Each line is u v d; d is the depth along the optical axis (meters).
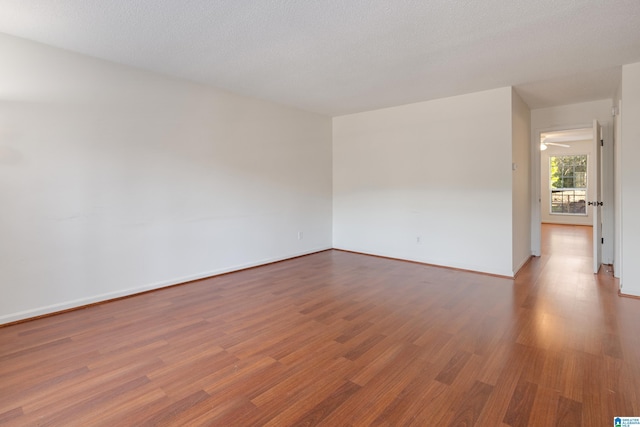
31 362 2.26
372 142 5.62
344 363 2.24
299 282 4.14
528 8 2.40
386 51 3.16
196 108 4.13
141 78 3.64
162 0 2.30
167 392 1.94
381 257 5.57
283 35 2.83
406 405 1.81
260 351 2.41
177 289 3.87
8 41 2.82
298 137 5.52
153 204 3.78
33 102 2.96
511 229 4.27
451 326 2.80
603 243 4.92
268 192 5.07
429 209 4.99
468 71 3.69
